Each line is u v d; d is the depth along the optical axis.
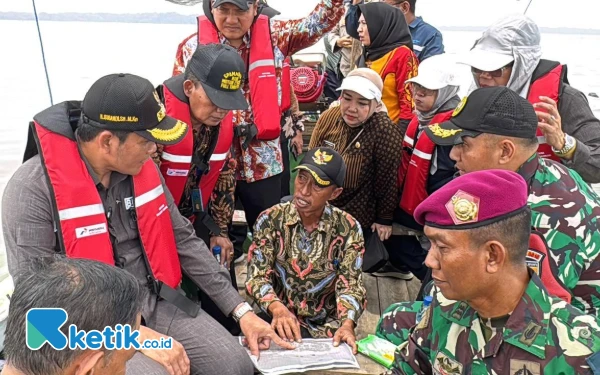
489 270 1.46
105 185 2.36
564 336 1.47
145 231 2.44
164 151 2.68
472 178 1.46
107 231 2.33
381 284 3.63
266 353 2.41
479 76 2.79
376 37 3.92
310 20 3.36
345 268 2.67
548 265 1.82
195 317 2.55
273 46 3.38
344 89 3.17
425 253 3.57
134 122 2.13
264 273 2.67
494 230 1.42
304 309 2.74
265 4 3.51
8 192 2.24
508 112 1.95
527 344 1.49
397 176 3.36
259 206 3.46
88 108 2.14
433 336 1.71
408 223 3.48
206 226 3.02
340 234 2.69
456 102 3.25
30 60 3.40
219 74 2.59
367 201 3.43
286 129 3.72
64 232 2.24
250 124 3.28
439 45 4.79
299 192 2.56
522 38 2.66
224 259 3.07
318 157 2.56
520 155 1.99
